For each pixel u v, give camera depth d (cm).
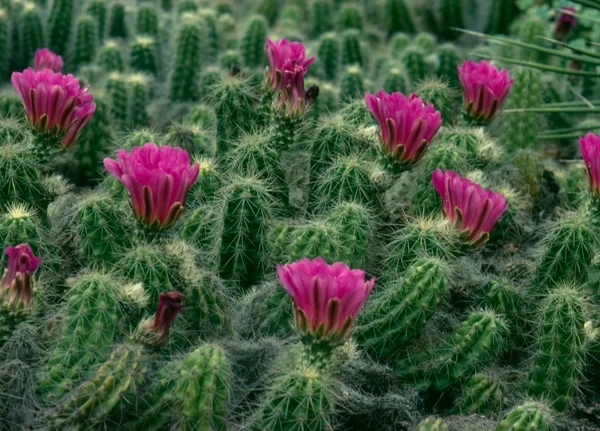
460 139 394
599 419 314
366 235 316
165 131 523
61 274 327
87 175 455
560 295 307
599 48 601
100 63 604
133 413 252
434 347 312
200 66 579
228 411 264
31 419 268
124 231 313
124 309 279
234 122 386
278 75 360
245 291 333
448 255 318
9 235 297
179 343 289
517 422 266
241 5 855
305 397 247
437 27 805
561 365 304
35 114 320
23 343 291
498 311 330
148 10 685
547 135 505
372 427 286
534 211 439
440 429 267
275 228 337
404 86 539
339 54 648
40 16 637
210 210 341
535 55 625
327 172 347
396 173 337
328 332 246
